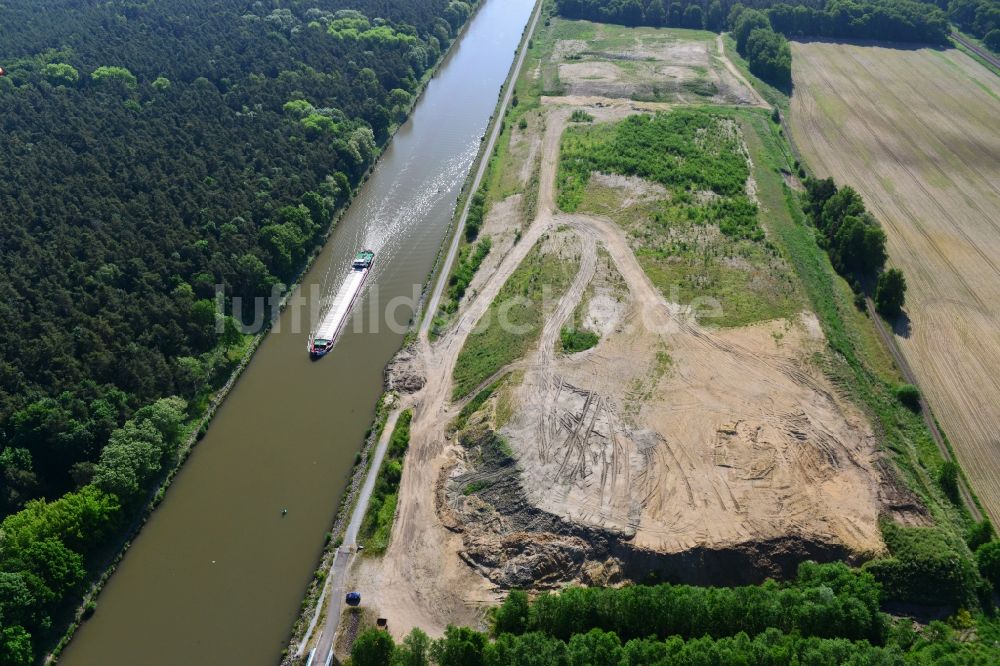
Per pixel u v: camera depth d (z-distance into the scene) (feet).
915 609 254.06
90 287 376.07
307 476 320.91
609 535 272.92
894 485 289.94
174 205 448.24
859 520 275.18
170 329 363.35
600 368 349.82
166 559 288.71
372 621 260.62
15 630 242.37
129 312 363.56
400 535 288.30
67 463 304.09
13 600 244.42
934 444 320.70
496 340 376.07
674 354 355.97
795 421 317.83
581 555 271.49
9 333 333.83
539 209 482.69
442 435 331.16
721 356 354.13
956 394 346.54
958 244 453.17
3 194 440.04
